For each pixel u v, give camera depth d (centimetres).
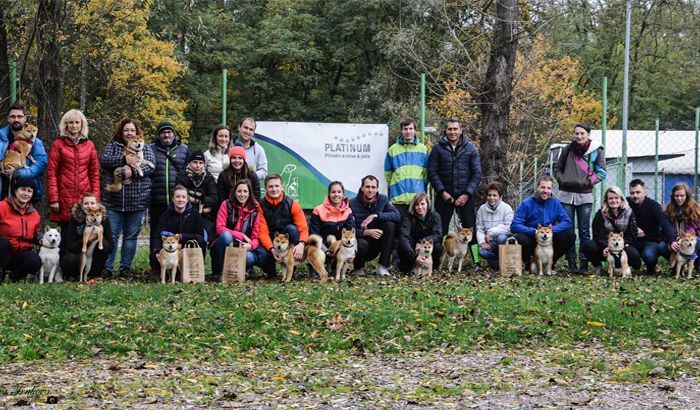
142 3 1866
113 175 1006
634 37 3078
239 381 575
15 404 494
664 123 3494
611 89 3462
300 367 629
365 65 3484
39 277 944
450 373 606
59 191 968
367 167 1181
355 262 1061
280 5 3650
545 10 1725
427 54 2197
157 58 2573
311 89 3634
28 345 671
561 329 756
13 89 1148
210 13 3397
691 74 3419
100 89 2452
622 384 564
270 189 1002
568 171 1116
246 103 3597
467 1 1636
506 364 638
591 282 977
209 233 1009
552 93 2258
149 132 2739
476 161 1105
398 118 2472
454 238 1077
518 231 1094
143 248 1505
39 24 1195
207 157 1052
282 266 988
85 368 616
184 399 516
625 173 1348
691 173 1675
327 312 773
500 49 1298
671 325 769
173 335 712
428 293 869
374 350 692
